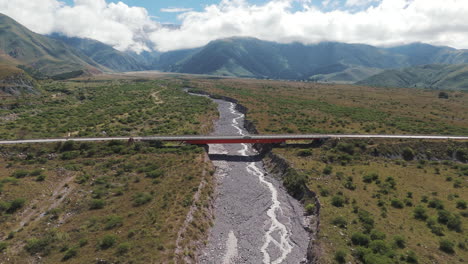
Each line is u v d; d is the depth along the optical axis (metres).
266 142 104.00
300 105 192.12
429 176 76.62
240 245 53.62
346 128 125.44
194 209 58.97
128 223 51.97
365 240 47.75
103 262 41.38
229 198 71.81
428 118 148.00
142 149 94.12
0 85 181.75
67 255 42.62
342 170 81.38
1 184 63.78
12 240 46.41
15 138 102.31
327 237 50.22
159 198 61.53
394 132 117.19
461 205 58.75
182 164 82.44
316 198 65.19
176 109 172.62
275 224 61.06
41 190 64.00
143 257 42.66
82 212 56.44
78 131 117.12
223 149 111.25
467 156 91.25
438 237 48.62
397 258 42.88
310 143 106.00
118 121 139.25
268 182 82.06
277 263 48.91
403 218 55.34
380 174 77.75
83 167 79.75
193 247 49.22
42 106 163.88
